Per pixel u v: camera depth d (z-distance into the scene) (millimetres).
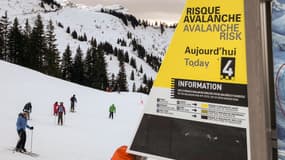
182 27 2654
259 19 2295
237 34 2400
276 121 2266
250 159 2318
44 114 23766
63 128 18031
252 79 2307
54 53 88125
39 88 39406
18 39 84750
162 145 2709
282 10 2234
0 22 89750
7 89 34656
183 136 2613
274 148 2307
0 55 85500
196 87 2564
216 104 2471
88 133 17328
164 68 2732
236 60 2396
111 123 23172
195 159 2547
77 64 94688
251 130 2318
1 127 15430
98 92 47156
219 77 2465
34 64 84438
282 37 2236
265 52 2318
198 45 2568
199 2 2572
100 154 12367
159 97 2746
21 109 24297
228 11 2441
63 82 48969
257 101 2289
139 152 2812
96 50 100000
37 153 11398
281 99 2244
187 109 2604
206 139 2506
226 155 2416
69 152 12109
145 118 2811
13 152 10953
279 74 2254
